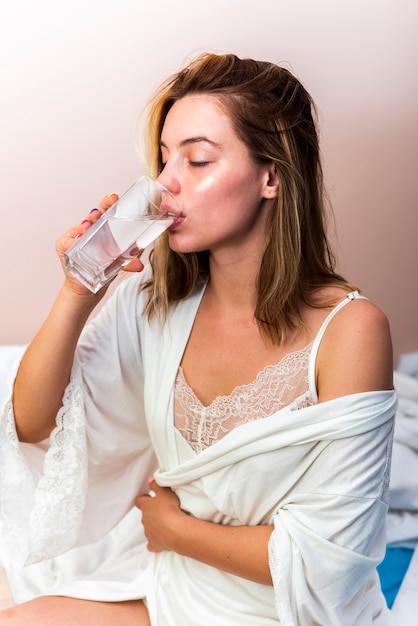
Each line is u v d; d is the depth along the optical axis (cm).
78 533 154
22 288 303
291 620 126
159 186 126
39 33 288
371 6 298
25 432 146
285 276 137
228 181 132
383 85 303
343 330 133
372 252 312
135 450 158
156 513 144
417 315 317
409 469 219
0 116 291
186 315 148
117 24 291
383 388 133
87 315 143
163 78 296
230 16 294
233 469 136
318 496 129
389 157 307
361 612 138
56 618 137
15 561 149
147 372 149
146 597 142
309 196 142
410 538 207
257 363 139
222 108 132
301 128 139
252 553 131
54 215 300
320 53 299
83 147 297
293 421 130
